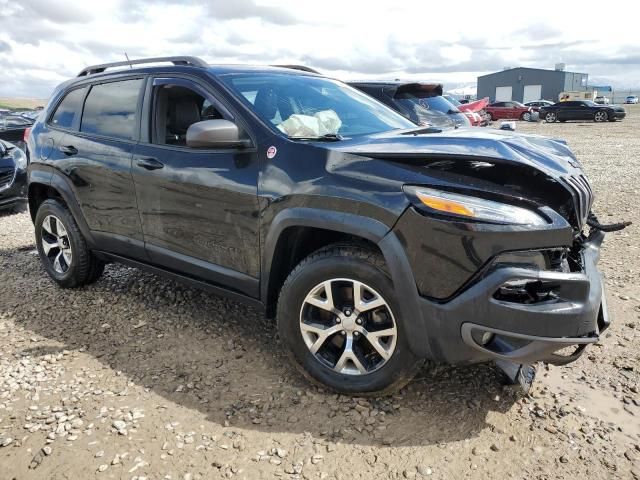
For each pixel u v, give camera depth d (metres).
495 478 2.37
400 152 2.65
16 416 2.80
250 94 3.36
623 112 31.02
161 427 2.71
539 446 2.57
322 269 2.81
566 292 2.48
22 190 7.93
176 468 2.43
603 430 2.70
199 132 2.94
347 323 2.84
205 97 3.41
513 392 2.99
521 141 2.92
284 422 2.75
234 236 3.17
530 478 2.37
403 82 7.62
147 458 2.49
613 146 16.56
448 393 2.98
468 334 2.48
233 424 2.73
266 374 3.20
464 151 2.61
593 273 2.69
